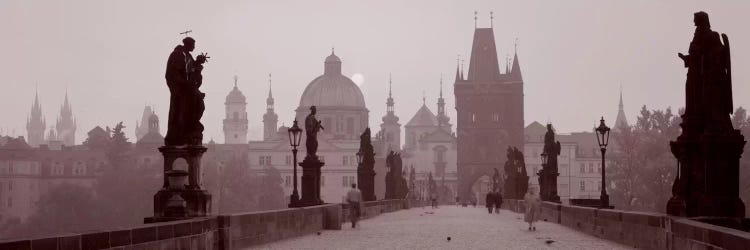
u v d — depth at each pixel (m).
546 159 73.12
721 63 25.45
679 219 24.25
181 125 27.28
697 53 25.62
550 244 34.03
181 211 26.31
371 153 75.69
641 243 29.97
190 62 27.75
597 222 39.09
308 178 50.03
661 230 26.53
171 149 27.11
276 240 35.31
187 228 24.59
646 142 171.00
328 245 33.25
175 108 27.36
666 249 25.73
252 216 31.69
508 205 107.75
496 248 31.91
